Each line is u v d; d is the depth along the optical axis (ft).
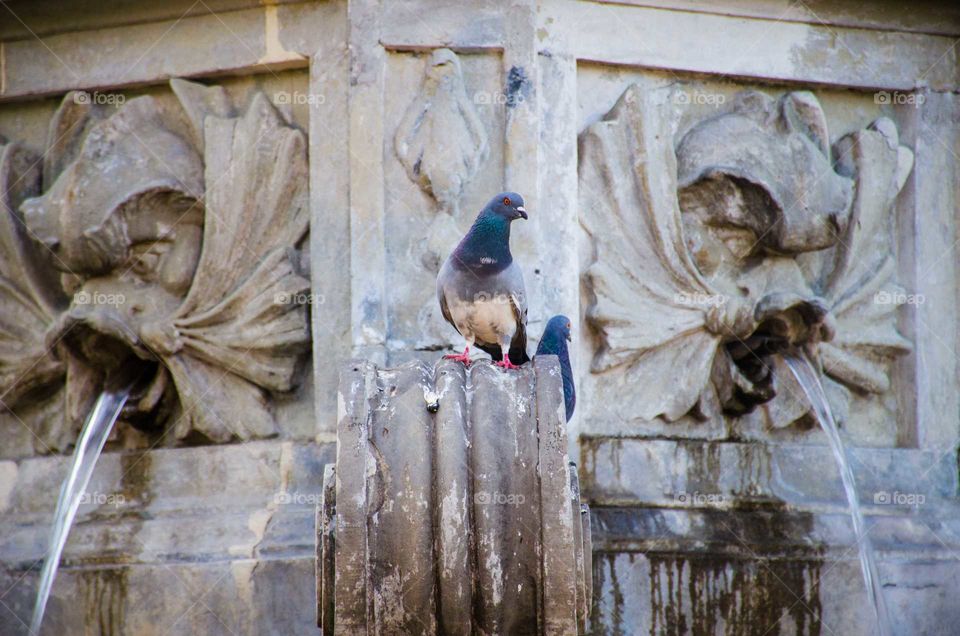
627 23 41.88
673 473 40.73
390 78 40.52
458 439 30.78
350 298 39.88
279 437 40.83
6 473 43.11
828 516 41.34
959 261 44.93
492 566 30.25
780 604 40.01
